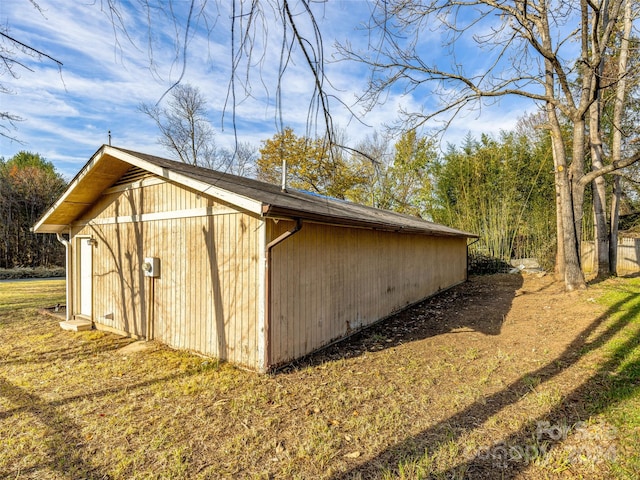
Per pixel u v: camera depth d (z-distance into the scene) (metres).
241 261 4.84
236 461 2.66
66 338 6.41
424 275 10.36
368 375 4.44
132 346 5.85
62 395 3.90
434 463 2.54
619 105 10.59
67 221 7.92
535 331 6.27
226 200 4.39
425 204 20.05
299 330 5.15
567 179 9.30
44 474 2.54
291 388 4.04
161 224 5.96
